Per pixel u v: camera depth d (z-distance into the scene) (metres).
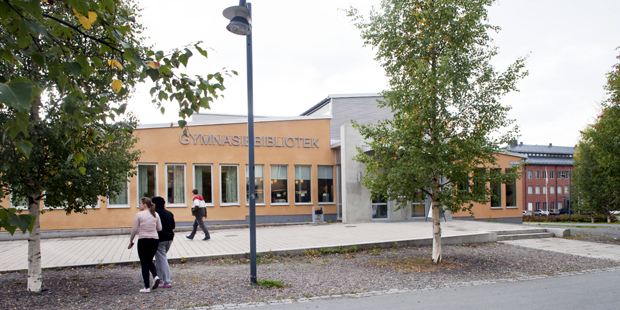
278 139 21.39
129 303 6.38
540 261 10.63
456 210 9.77
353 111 26.25
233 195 20.23
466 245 13.52
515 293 7.16
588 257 11.34
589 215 39.97
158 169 18.41
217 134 19.91
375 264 10.05
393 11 10.22
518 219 24.83
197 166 19.45
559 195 76.06
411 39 10.35
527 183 74.25
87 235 16.47
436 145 9.44
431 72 9.31
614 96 15.05
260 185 20.86
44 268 9.12
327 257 11.10
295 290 7.34
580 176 36.25
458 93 9.76
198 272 8.98
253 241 7.73
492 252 12.12
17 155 6.12
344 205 20.38
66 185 7.35
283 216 21.17
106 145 8.24
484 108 9.80
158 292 7.09
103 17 3.65
